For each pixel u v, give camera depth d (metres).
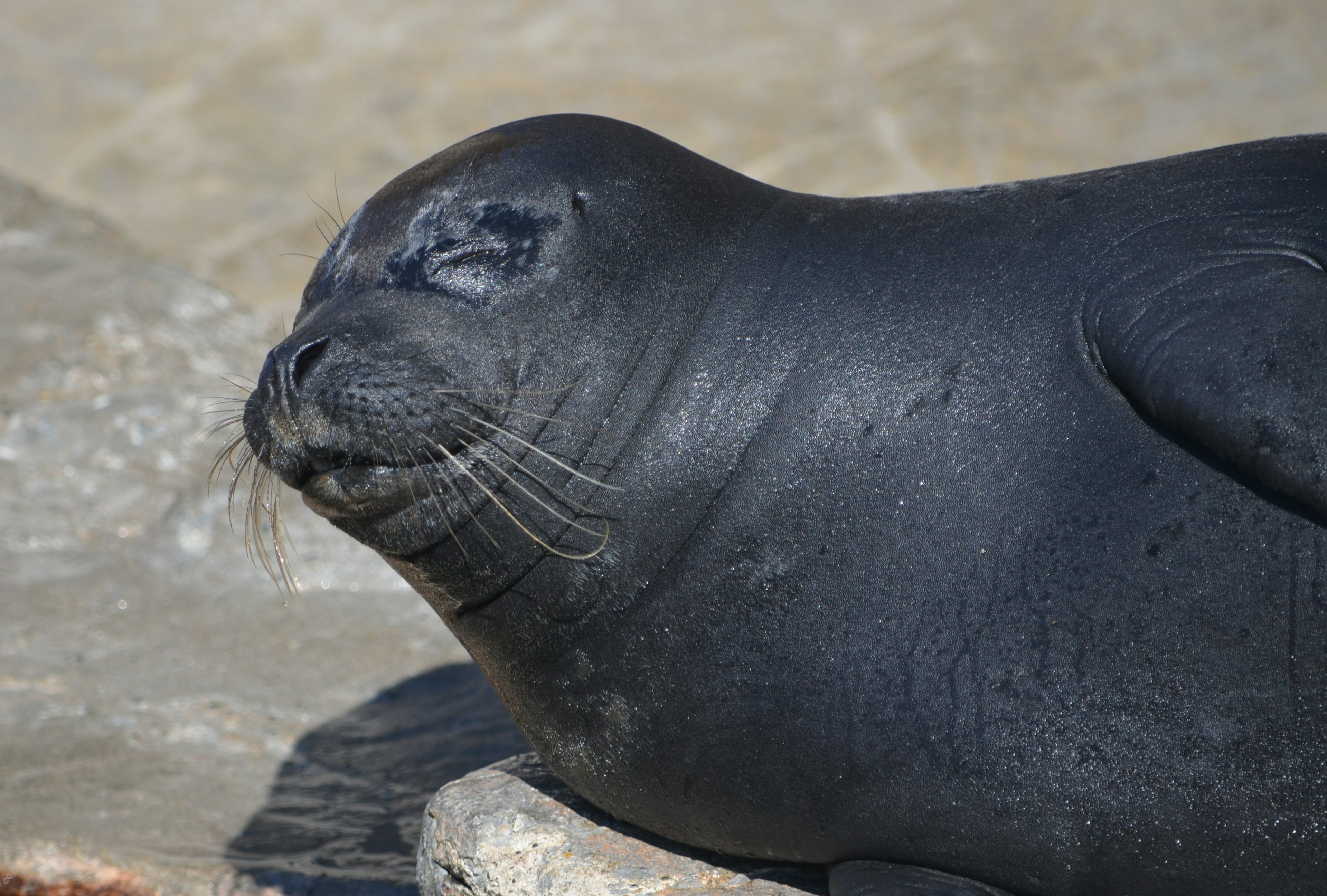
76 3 64.44
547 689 15.40
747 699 14.11
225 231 51.66
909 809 13.68
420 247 14.98
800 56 57.78
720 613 14.18
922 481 13.68
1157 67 53.03
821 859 14.70
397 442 14.39
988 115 51.69
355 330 14.58
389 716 25.03
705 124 53.69
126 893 19.69
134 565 31.27
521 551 14.81
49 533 32.06
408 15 63.72
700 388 14.48
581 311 14.70
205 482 33.16
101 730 24.50
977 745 13.26
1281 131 47.84
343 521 15.34
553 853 15.65
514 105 56.62
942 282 14.28
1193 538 12.80
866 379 14.07
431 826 16.91
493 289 14.70
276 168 55.09
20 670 26.62
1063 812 13.11
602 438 14.54
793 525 13.99
